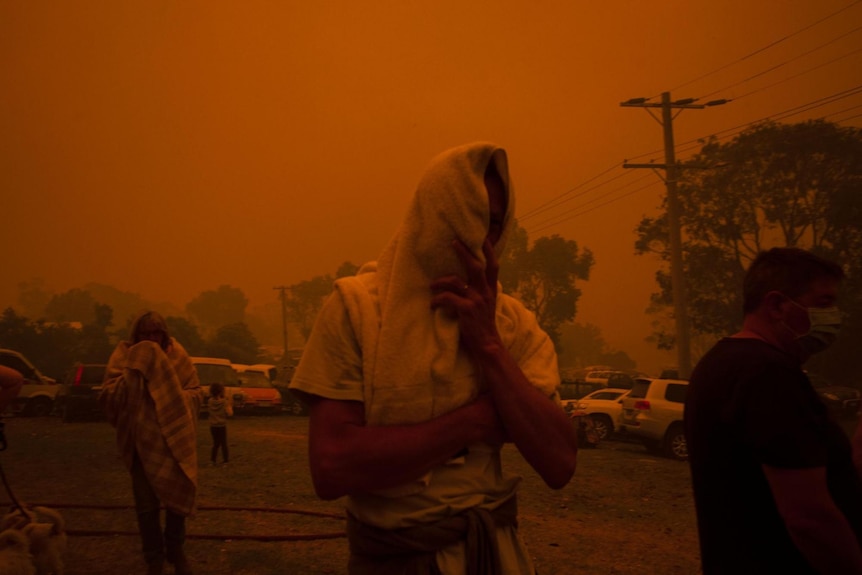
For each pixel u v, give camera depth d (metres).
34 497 8.18
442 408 1.53
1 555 3.30
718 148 38.72
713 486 2.02
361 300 1.59
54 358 52.69
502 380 1.54
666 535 7.22
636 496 9.68
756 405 1.91
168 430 4.57
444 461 1.55
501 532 1.62
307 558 5.61
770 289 2.12
